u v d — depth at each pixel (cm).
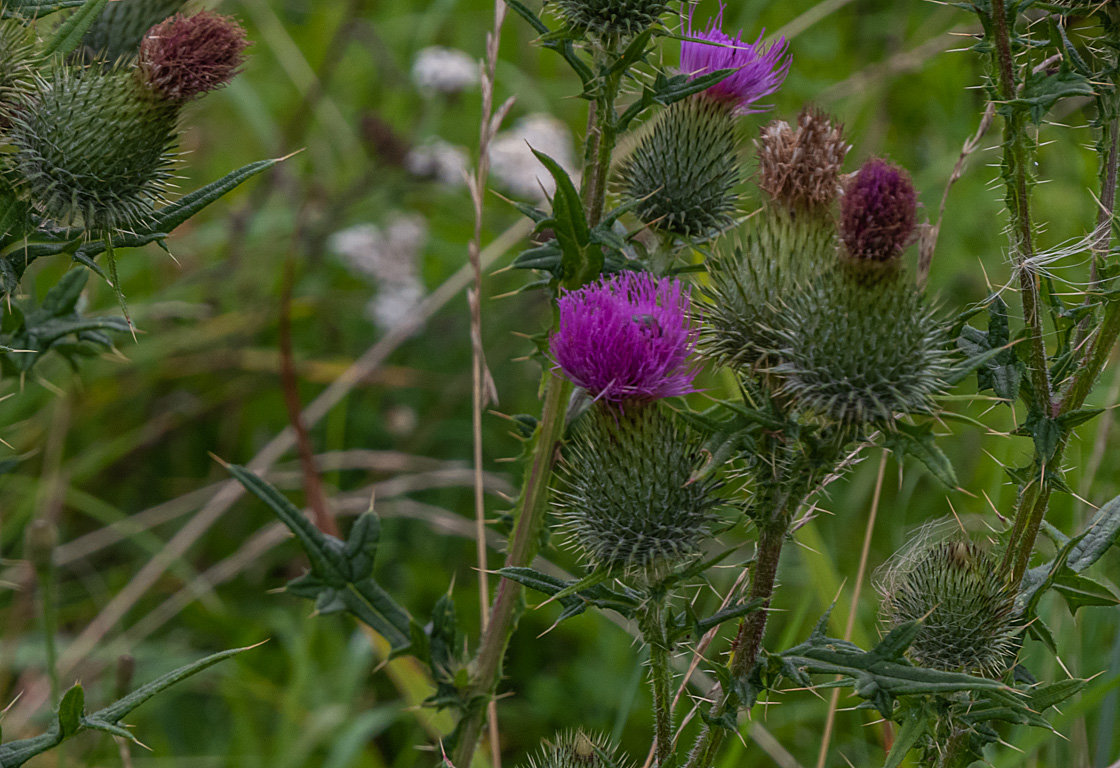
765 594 89
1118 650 98
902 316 88
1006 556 91
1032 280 90
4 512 112
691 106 94
